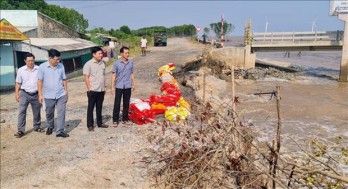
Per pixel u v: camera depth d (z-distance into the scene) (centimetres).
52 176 577
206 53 2520
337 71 2891
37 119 834
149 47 4734
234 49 2752
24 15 2789
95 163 622
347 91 1816
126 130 820
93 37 4412
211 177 489
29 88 798
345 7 2298
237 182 491
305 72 2784
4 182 563
